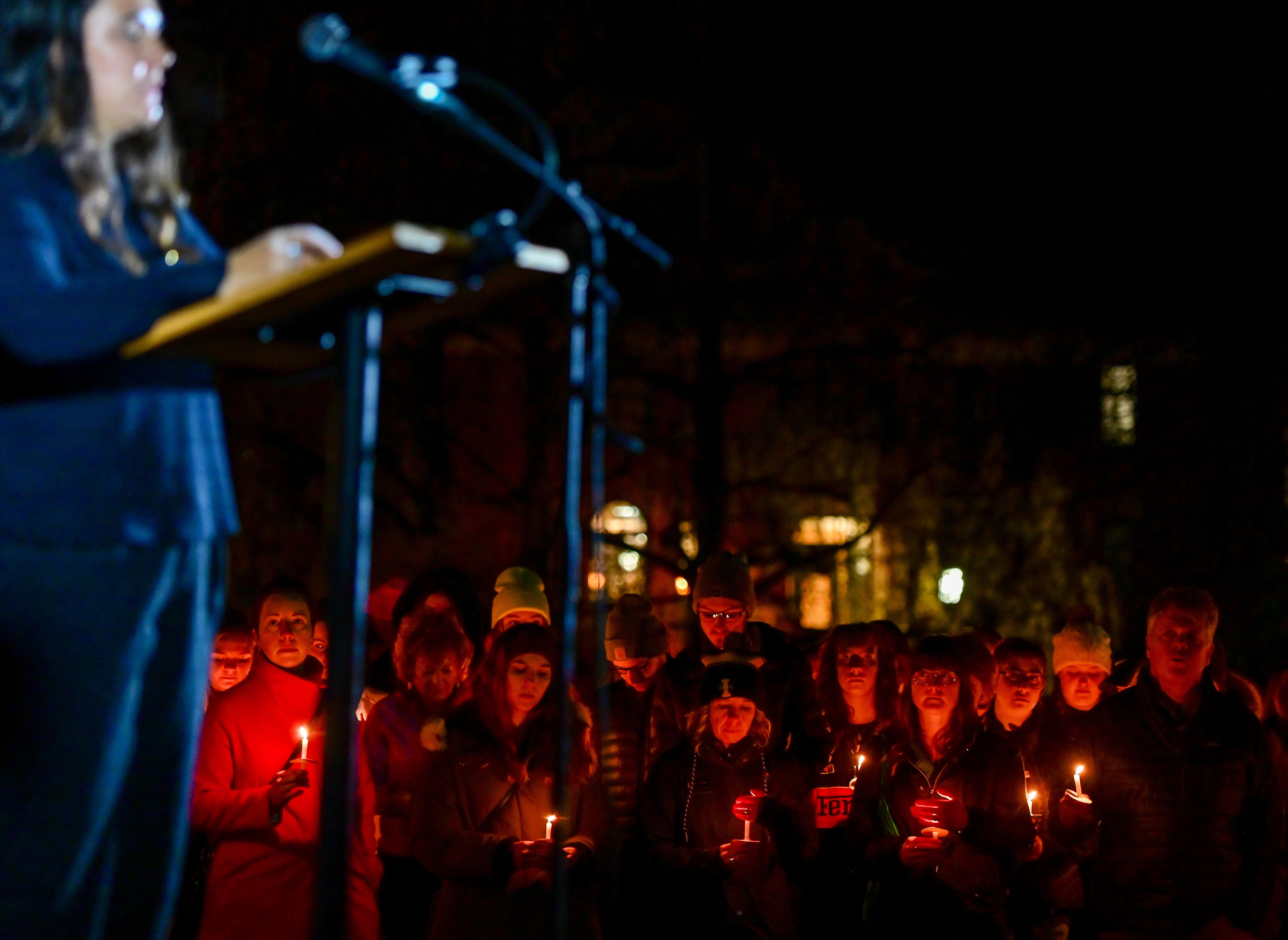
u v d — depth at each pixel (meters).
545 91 11.72
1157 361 14.79
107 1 1.87
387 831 5.14
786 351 13.63
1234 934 5.22
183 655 1.96
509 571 6.14
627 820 5.32
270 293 1.55
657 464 14.20
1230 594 14.45
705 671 5.20
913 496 14.14
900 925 4.90
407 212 11.64
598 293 2.01
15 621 1.84
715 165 12.50
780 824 4.88
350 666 1.71
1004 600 14.04
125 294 1.62
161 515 1.90
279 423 12.47
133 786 1.92
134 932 1.94
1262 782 5.29
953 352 13.97
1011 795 4.95
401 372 12.41
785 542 13.97
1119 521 14.50
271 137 11.34
